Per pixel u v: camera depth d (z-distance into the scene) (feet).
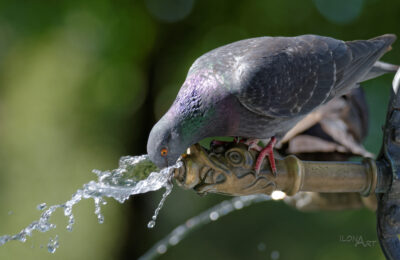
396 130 13.00
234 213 46.32
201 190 12.67
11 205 52.70
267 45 16.70
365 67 17.42
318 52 16.89
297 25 40.88
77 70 45.85
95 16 40.81
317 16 40.63
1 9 37.73
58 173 53.62
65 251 48.47
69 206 12.78
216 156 12.75
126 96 43.75
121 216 43.34
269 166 12.91
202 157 12.56
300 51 16.71
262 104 15.85
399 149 13.23
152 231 42.96
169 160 15.60
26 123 55.47
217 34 41.91
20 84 52.44
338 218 44.50
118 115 44.96
